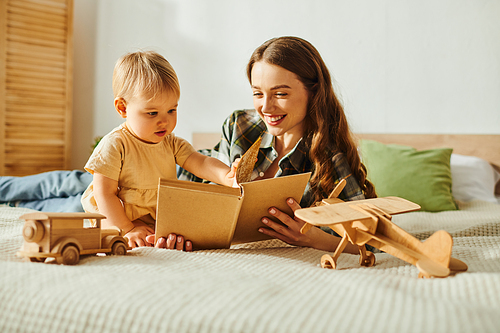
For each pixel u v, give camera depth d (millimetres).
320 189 982
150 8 2953
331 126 1026
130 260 619
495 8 1819
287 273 587
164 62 944
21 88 3051
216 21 2646
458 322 367
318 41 2283
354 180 974
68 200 1585
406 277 583
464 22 1891
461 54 1905
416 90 2023
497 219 1224
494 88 1839
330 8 2236
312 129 1038
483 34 1851
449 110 1949
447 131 1957
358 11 2156
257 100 971
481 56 1861
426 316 384
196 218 736
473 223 1274
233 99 2584
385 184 1668
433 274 551
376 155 1776
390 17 2070
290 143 1074
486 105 1861
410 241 611
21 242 755
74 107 3428
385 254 857
